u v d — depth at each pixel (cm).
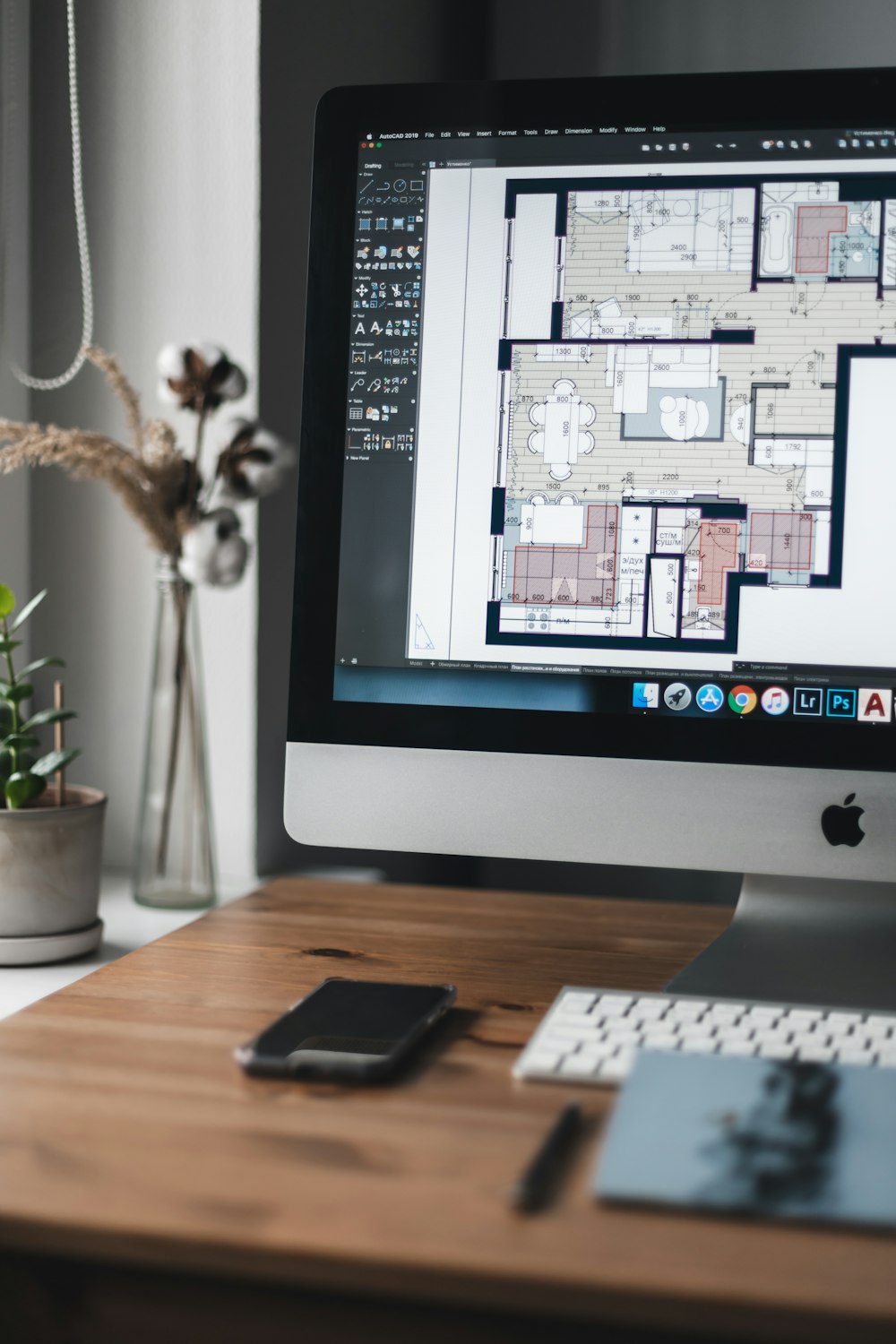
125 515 113
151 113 111
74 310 112
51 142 112
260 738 116
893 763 71
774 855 72
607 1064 55
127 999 68
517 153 76
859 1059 55
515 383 75
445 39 111
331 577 77
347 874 117
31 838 82
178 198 111
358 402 77
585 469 75
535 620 75
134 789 116
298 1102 53
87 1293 48
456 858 118
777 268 73
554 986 72
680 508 74
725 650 73
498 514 75
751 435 73
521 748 75
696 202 74
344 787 77
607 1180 44
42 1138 49
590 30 108
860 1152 46
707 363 74
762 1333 38
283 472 105
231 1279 47
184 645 103
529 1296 39
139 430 102
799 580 72
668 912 93
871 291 72
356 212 77
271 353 113
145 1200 43
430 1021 63
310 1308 47
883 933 77
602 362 75
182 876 103
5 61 106
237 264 111
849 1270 39
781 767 72
